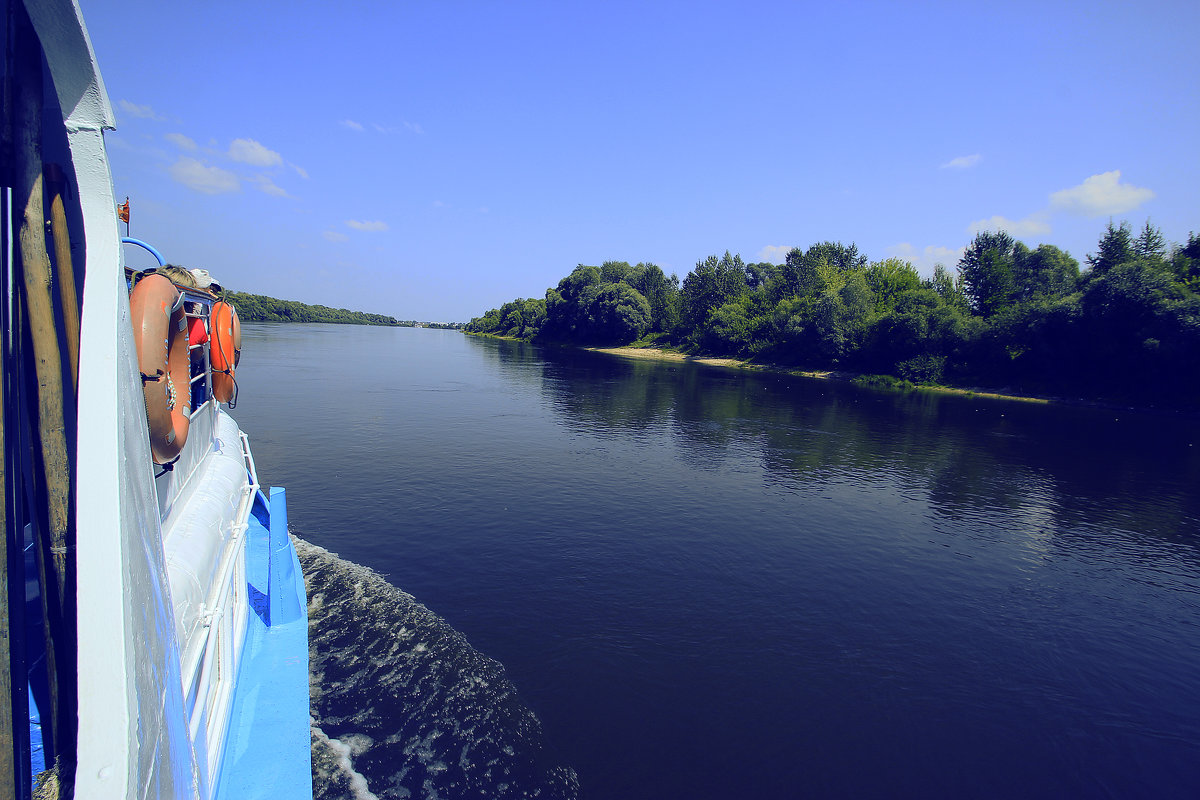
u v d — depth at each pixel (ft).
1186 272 138.92
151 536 9.14
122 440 7.82
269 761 18.29
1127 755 24.50
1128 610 36.68
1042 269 196.24
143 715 8.02
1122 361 131.03
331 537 40.14
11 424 8.35
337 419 79.41
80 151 7.74
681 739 23.47
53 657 8.93
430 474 55.93
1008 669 29.91
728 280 266.36
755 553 41.91
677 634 30.91
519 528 43.70
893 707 26.43
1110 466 72.79
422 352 224.12
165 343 13.19
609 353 269.23
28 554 11.76
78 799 7.03
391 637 28.37
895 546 44.86
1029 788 22.48
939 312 166.71
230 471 25.23
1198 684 29.58
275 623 26.55
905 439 84.69
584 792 20.40
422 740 21.99
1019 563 42.93
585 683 26.35
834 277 227.81
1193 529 51.39
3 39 7.89
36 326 8.37
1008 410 120.26
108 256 8.04
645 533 44.34
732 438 80.23
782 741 23.77
